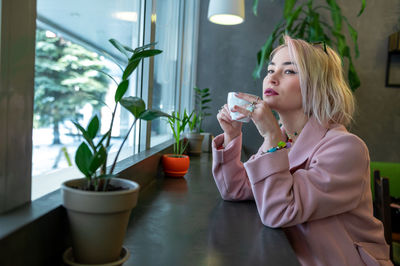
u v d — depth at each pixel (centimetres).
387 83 404
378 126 409
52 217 62
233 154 119
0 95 55
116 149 129
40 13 70
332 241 96
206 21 413
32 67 63
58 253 65
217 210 108
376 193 193
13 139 60
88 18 95
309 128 107
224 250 75
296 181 94
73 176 91
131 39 147
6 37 55
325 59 105
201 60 414
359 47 407
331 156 95
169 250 73
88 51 97
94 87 104
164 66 237
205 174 170
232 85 413
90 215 53
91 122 57
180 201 116
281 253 75
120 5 125
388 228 172
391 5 402
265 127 99
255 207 114
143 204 110
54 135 80
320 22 368
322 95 104
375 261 93
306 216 91
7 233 49
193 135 242
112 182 64
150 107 177
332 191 93
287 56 107
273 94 107
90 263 56
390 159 409
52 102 78
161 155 170
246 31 411
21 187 64
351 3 405
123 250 63
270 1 408
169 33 254
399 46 380
